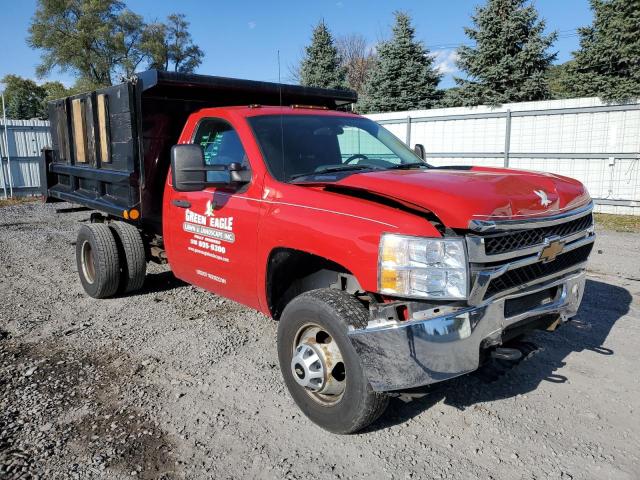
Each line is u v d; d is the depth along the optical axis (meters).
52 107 7.25
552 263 3.23
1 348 4.51
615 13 15.38
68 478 2.81
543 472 2.85
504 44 20.00
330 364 3.15
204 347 4.52
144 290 6.20
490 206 2.81
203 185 3.83
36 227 11.16
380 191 3.06
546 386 3.79
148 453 3.03
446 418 3.39
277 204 3.58
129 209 5.29
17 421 3.35
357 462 2.95
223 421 3.37
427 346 2.73
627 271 6.86
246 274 3.90
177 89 5.10
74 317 5.29
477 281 2.76
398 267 2.77
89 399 3.64
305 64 29.84
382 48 26.05
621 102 11.77
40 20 39.38
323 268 3.70
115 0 39.75
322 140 4.27
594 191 12.41
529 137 13.26
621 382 3.83
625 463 2.91
